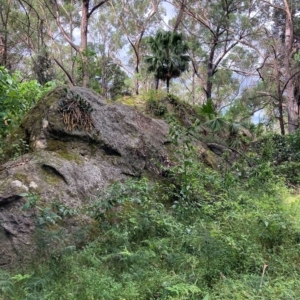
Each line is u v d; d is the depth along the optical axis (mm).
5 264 3084
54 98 4820
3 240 3213
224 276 2850
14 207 3367
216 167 6707
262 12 18156
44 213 3246
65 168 4047
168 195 4836
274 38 17125
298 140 8539
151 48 10281
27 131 4812
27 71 16547
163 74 10109
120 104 5789
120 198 3893
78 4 20938
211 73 18672
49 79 12953
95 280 2645
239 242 3266
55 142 4551
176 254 3141
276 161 7848
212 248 3086
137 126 5566
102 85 20844
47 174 3920
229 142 8445
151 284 2691
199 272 2869
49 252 3049
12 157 4539
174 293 2568
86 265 3006
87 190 4090
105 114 5254
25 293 2498
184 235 3457
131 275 2805
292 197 5332
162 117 8492
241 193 4984
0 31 14094
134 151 5129
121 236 3412
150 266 3000
